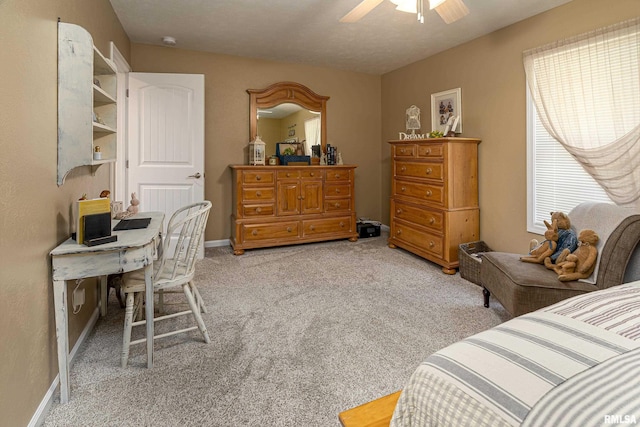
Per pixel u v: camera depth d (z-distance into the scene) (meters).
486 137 3.74
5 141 1.27
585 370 0.80
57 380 1.75
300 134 5.01
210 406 1.62
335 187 4.78
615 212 2.21
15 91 1.35
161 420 1.53
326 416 1.56
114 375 1.86
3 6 1.25
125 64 3.70
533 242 2.70
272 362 1.98
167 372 1.88
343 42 4.03
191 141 4.04
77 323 2.09
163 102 3.95
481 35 3.76
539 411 0.71
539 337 0.97
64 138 1.81
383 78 5.50
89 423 1.51
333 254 4.27
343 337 2.27
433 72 4.48
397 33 3.73
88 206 1.76
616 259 2.03
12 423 1.30
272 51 4.40
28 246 1.46
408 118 4.55
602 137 2.76
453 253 3.60
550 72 3.05
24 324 1.41
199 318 2.16
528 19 3.27
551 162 3.19
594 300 1.18
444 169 3.61
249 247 4.31
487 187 3.73
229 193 4.73
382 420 1.23
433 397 0.89
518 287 2.15
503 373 0.85
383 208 5.69
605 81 2.71
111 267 1.72
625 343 0.90
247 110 4.73
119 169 3.87
